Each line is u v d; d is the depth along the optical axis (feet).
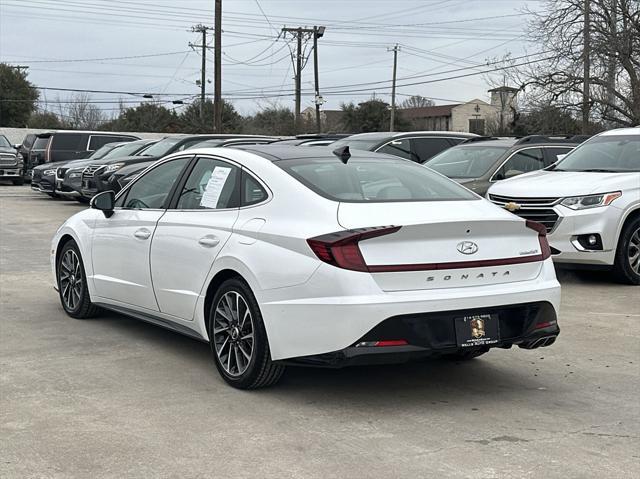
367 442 14.17
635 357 20.27
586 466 13.12
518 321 16.39
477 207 17.21
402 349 15.01
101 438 14.26
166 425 14.98
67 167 64.13
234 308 17.34
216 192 18.71
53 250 25.14
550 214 29.14
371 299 14.84
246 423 15.14
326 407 16.16
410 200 16.96
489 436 14.53
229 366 17.43
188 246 18.57
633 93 92.48
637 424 15.28
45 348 20.72
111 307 22.41
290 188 16.93
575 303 26.89
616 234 28.99
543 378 18.43
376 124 224.12
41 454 13.50
